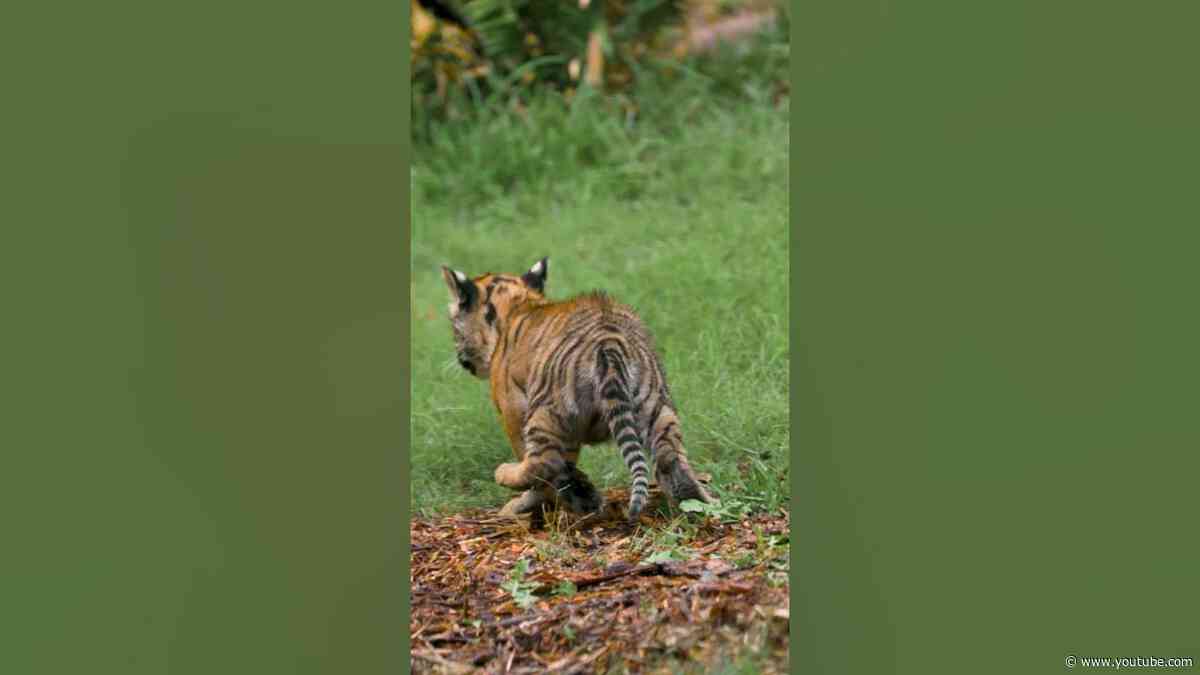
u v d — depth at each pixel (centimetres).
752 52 1241
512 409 872
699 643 812
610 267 1071
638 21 1251
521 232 1149
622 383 833
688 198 1155
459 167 1223
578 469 867
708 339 978
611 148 1213
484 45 1273
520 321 884
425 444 956
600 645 816
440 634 834
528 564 861
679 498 856
